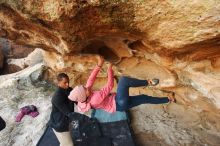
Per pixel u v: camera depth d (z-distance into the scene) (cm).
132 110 638
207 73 486
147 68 591
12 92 755
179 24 403
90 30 482
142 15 416
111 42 566
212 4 358
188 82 529
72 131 594
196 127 572
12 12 505
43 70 781
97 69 495
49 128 623
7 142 632
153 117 614
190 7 374
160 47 477
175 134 569
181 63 504
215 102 500
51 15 446
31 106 693
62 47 556
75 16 441
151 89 615
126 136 576
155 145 559
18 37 620
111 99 487
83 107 480
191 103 571
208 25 384
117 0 404
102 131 592
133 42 538
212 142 542
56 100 485
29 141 622
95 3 413
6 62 1074
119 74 629
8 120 683
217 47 439
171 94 592
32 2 445
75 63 655
